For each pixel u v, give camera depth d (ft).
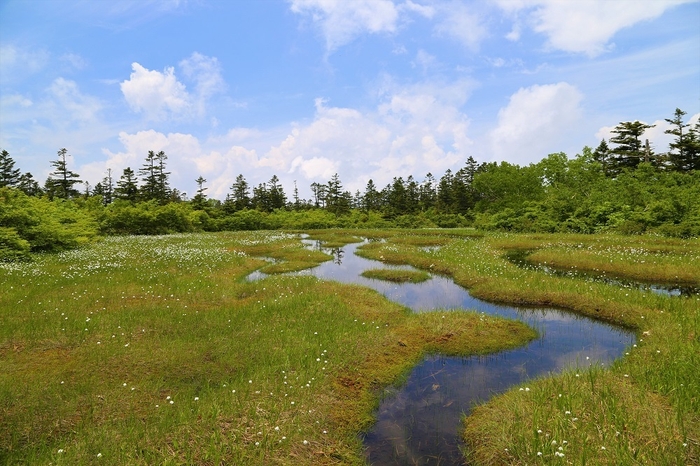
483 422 20.20
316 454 17.72
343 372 26.09
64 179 207.51
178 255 74.28
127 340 30.01
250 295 47.32
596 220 111.24
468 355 30.25
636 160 177.17
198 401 21.16
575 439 17.52
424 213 217.36
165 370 25.26
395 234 139.44
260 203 288.51
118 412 20.07
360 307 41.19
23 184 196.34
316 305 40.52
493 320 36.86
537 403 21.06
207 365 26.13
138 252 78.23
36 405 20.29
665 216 95.81
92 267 59.31
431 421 21.36
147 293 44.55
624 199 114.11
